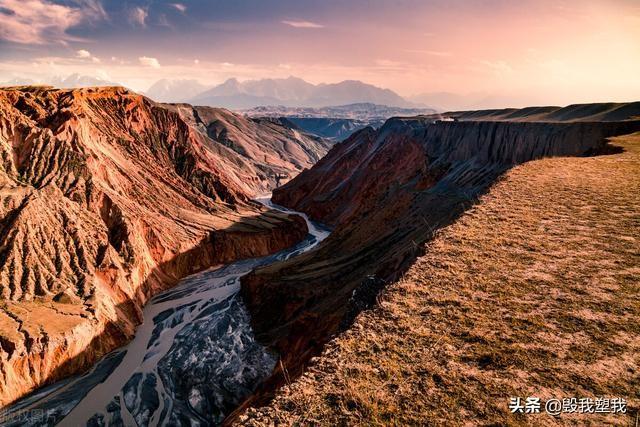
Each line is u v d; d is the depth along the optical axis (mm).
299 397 8703
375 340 10328
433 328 10547
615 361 8688
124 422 35875
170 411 37219
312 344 29984
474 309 11195
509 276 12789
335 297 42719
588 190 20984
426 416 7777
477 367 8992
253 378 40344
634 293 11203
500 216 18297
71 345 43938
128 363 45812
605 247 14219
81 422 35781
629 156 29734
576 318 10320
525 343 9547
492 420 7512
